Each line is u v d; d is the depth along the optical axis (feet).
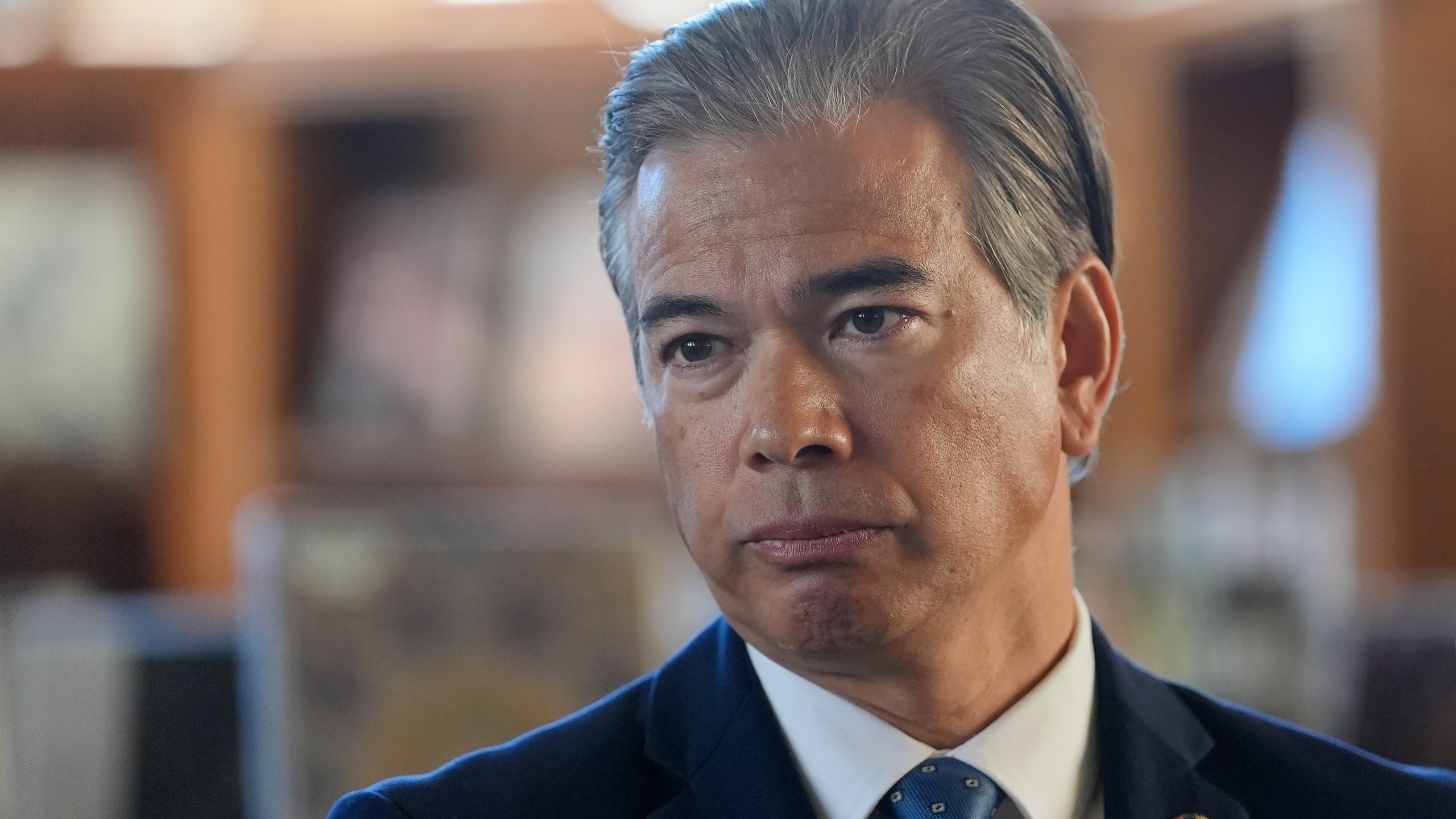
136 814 22.99
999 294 10.81
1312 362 47.06
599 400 53.47
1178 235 48.98
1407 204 43.91
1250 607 27.78
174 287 53.26
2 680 22.77
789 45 10.69
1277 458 47.09
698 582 38.93
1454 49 43.34
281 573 24.18
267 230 53.83
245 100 52.85
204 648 23.73
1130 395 48.39
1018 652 11.53
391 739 24.20
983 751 11.39
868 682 11.19
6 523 53.57
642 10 49.73
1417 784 12.37
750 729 11.56
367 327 54.13
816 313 10.34
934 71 10.85
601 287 53.26
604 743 11.82
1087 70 48.32
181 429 53.42
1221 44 47.62
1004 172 10.95
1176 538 28.86
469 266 53.78
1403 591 43.34
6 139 52.60
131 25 50.98
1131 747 11.89
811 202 10.30
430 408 54.03
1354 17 44.42
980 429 10.52
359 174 54.03
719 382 10.61
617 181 11.45
